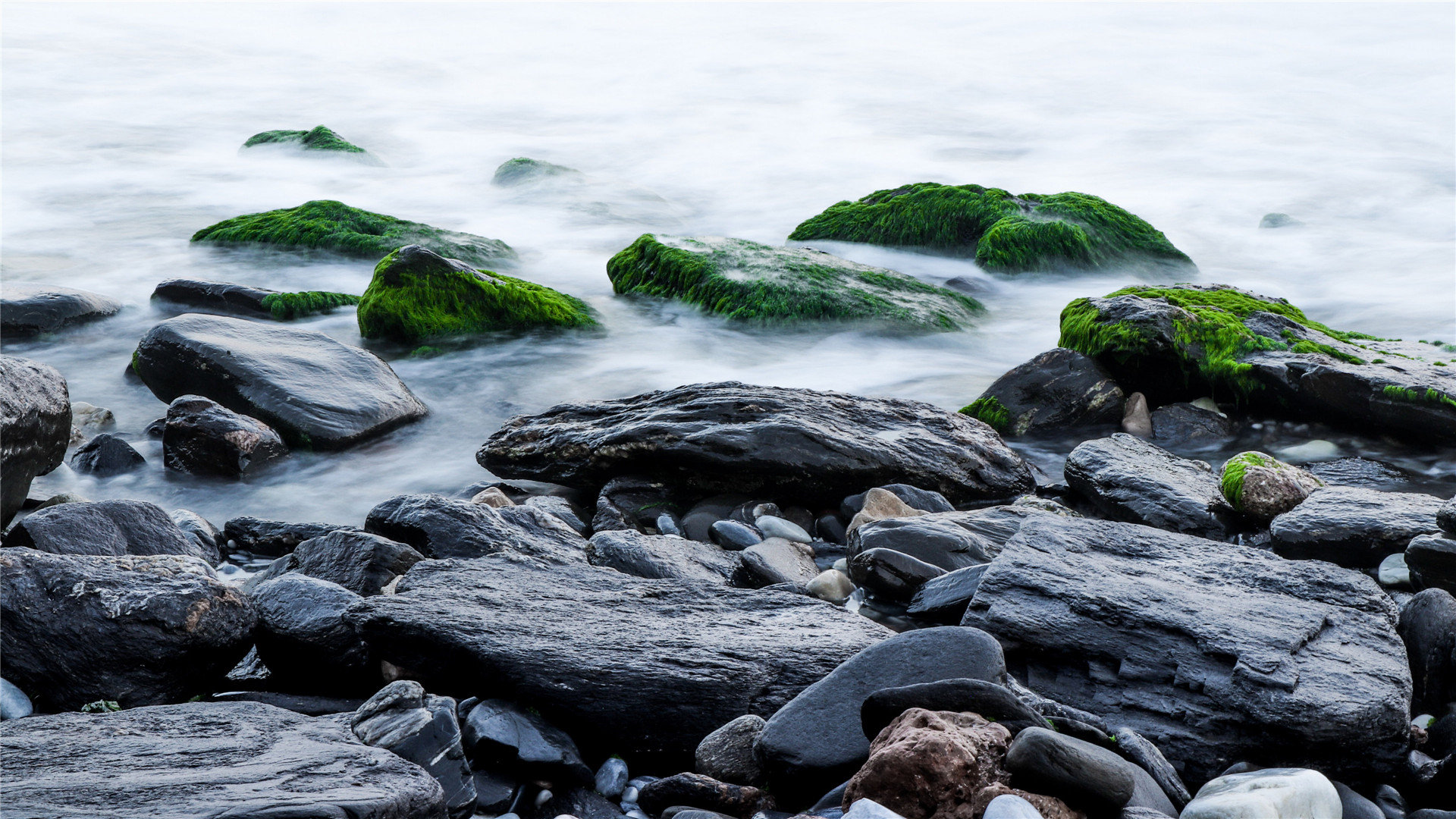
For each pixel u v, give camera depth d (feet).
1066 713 11.53
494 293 34.68
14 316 34.65
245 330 28.40
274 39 114.42
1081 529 15.93
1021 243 43.70
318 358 27.86
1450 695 12.94
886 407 23.34
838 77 96.37
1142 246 45.62
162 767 9.50
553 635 12.48
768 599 14.40
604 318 37.06
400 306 33.76
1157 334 26.78
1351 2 111.96
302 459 25.34
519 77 99.60
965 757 9.52
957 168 68.80
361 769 9.60
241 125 80.33
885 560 16.28
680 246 39.99
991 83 93.09
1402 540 17.29
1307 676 11.90
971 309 38.73
